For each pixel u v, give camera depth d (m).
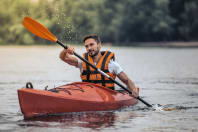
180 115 14.90
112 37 120.62
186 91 22.16
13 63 48.59
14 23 126.19
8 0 126.75
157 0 114.75
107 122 13.34
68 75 32.03
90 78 16.39
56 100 14.32
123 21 117.75
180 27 115.50
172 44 113.69
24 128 12.41
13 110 15.86
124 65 42.59
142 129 12.38
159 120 13.86
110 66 16.33
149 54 66.25
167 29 114.31
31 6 112.69
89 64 16.05
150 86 24.56
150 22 115.94
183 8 117.94
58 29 103.81
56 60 54.72
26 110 13.83
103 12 121.50
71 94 14.95
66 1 114.38
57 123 13.08
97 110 15.34
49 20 104.12
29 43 123.81
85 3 119.56
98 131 12.01
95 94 15.63
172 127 12.70
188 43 114.88
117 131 12.05
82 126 12.68
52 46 117.44
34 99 13.88
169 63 46.16
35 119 13.71
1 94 20.91
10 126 12.71
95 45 16.14
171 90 22.59
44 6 108.06
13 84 25.80
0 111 15.59
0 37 127.75
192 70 37.06
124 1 118.62
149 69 37.81
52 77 30.27
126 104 16.70
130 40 121.25
